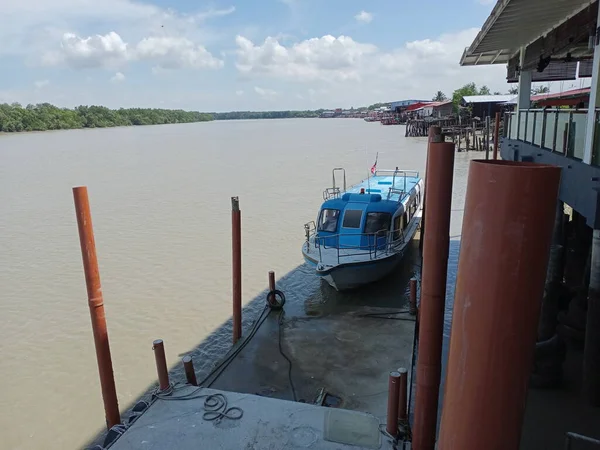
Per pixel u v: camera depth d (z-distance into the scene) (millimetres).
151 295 14641
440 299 4391
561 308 10078
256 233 21156
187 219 24172
